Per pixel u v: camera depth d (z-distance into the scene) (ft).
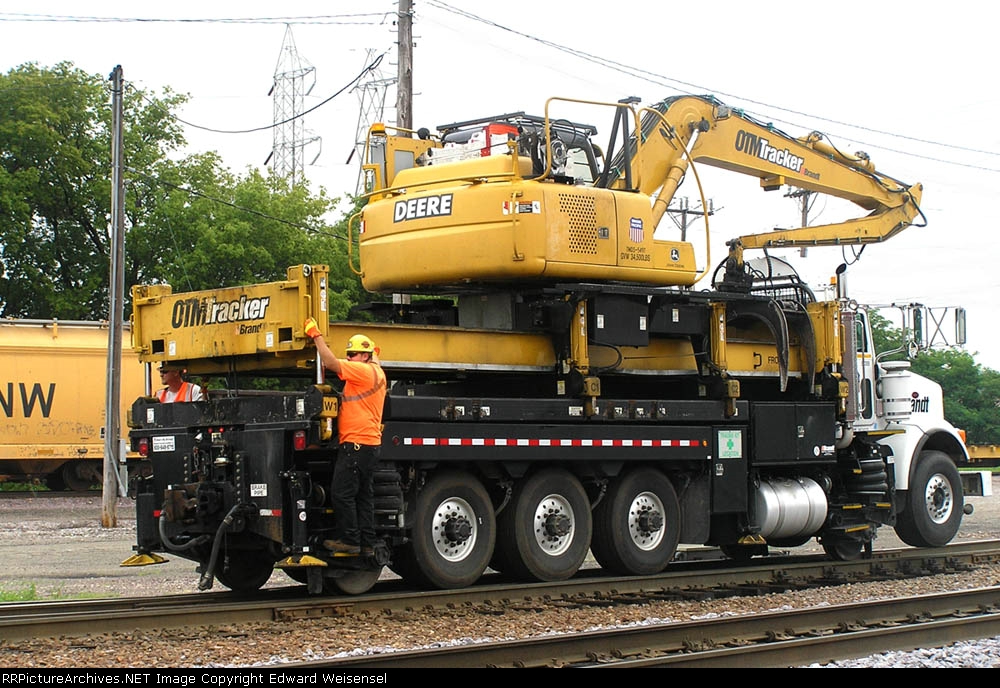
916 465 56.18
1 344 97.09
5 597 41.16
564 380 42.70
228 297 39.14
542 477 42.45
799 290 52.39
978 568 49.19
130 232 131.95
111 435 72.18
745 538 47.75
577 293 41.70
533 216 40.78
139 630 32.42
